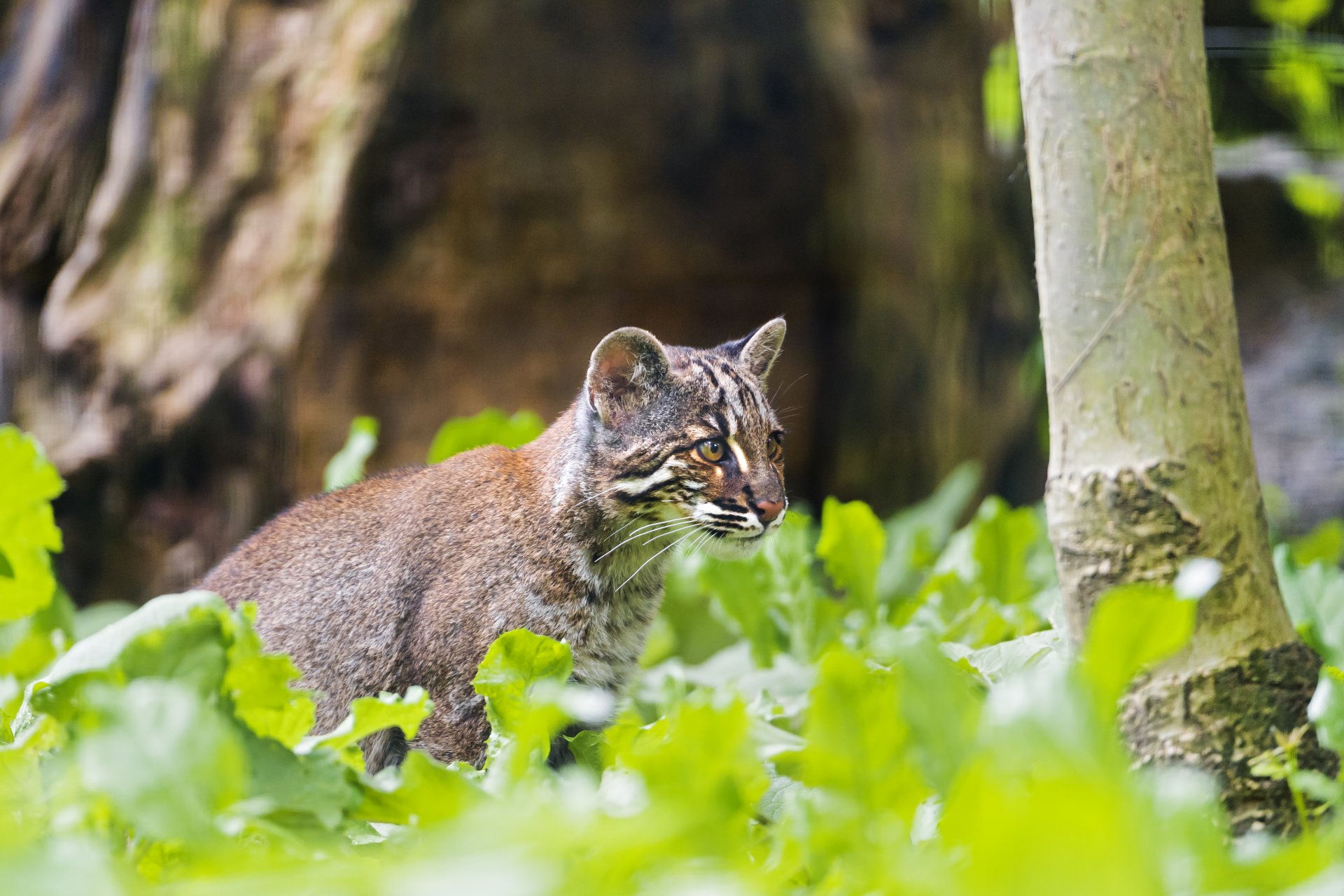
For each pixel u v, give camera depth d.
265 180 18.53
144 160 18.62
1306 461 22.52
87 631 14.87
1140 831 3.61
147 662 4.85
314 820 4.65
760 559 10.79
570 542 9.48
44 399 18.59
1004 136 22.66
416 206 18.59
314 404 18.47
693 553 11.28
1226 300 6.01
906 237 20.80
